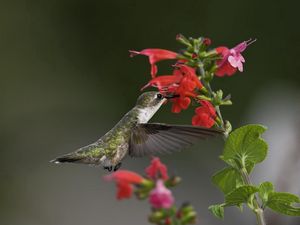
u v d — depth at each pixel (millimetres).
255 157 6059
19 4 21094
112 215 13797
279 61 19406
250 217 12781
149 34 20641
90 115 18297
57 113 18250
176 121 16625
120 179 4738
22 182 15258
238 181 6219
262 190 5879
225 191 6273
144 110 6750
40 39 20719
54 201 14469
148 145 6102
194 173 14992
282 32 19766
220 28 20078
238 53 5980
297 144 10773
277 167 10547
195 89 6039
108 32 20797
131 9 20812
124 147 6715
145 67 19734
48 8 21094
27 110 18422
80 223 13812
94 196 14375
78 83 19672
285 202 5828
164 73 18641
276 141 11312
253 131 5926
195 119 6020
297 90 17047
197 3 20328
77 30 20906
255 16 19812
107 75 19891
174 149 5883
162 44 20547
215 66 6023
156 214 4594
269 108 14930
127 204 13898
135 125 6406
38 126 17453
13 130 17328
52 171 15305
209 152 15602
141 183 4719
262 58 19406
